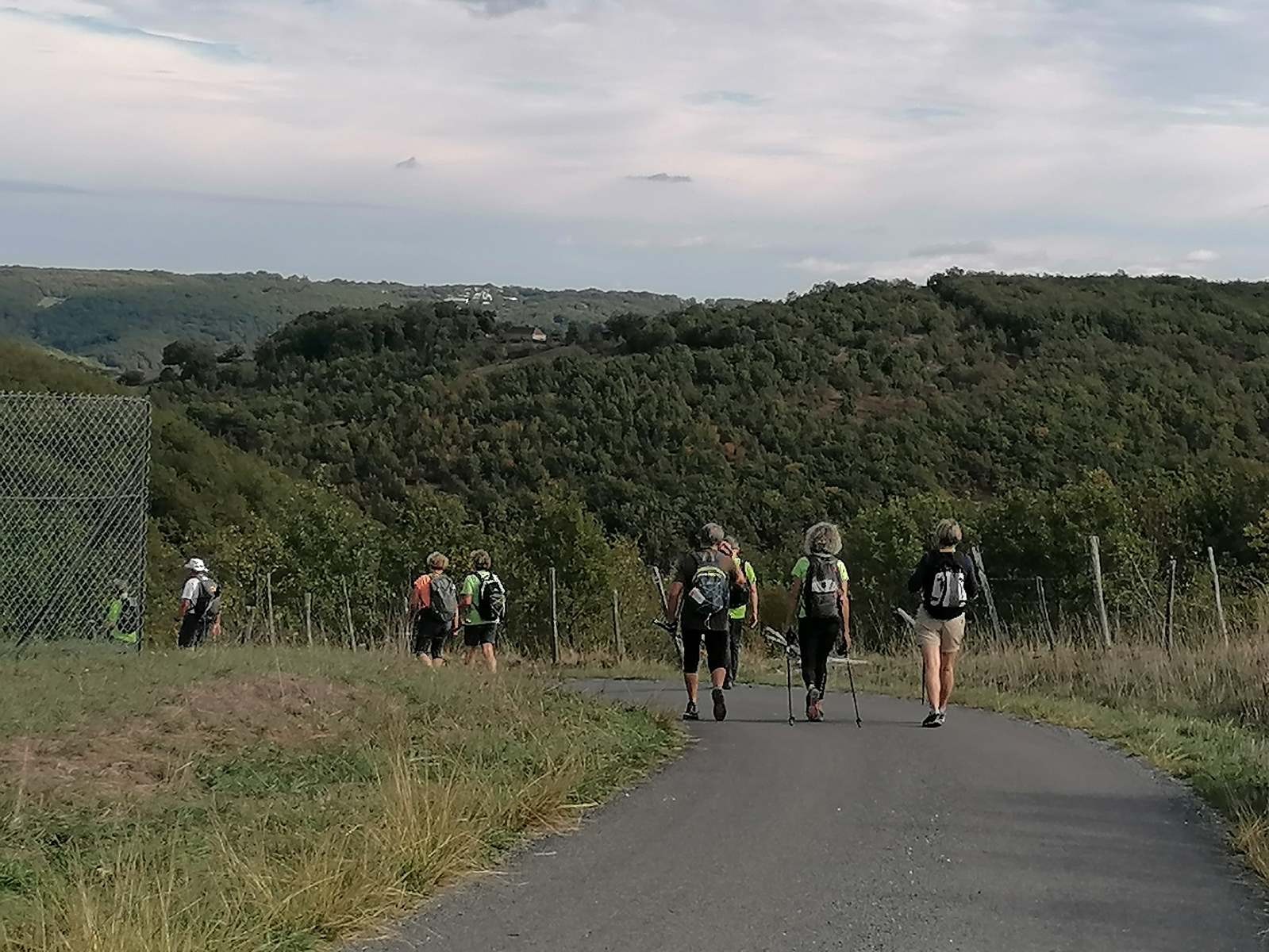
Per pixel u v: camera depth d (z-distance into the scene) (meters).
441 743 9.14
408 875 5.88
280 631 23.12
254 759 8.54
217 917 5.16
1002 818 7.50
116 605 13.46
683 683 18.38
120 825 6.88
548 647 26.81
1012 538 25.02
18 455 13.58
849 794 8.14
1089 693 14.89
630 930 5.32
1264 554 25.11
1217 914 5.67
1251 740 10.52
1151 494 28.88
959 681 16.78
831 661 12.45
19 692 9.59
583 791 7.90
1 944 4.93
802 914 5.55
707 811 7.60
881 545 28.06
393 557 28.75
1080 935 5.33
